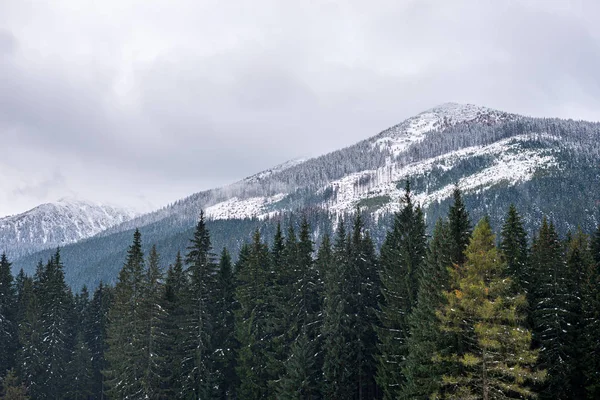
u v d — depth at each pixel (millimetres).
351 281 42844
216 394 46844
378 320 42719
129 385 44625
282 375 43438
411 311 36250
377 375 40688
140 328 45656
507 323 23859
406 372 30922
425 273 32062
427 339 28453
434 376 26281
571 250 40625
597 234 45438
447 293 24578
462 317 23719
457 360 23969
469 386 23172
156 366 44656
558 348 33562
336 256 44469
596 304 33719
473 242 23859
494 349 23172
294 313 46375
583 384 33125
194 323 47719
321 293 46562
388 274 39656
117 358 48594
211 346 47969
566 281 36219
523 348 22656
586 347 33031
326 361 40500
